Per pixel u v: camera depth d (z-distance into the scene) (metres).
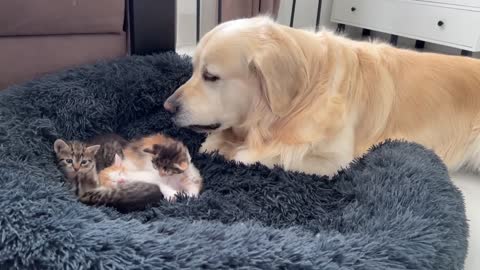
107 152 1.21
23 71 1.48
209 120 1.23
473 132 1.44
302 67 1.20
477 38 2.73
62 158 1.13
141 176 1.13
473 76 1.43
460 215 0.96
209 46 1.17
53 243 0.76
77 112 1.34
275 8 2.98
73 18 1.47
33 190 0.89
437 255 0.83
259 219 1.03
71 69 1.45
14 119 1.17
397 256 0.80
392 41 3.36
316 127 1.21
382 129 1.33
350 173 1.14
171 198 1.08
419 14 2.97
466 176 1.49
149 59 1.61
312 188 1.12
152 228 0.85
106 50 1.61
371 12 3.25
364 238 0.84
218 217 1.01
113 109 1.44
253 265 0.73
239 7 2.81
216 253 0.75
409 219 0.90
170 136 1.42
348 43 1.37
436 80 1.39
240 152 1.31
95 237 0.77
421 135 1.37
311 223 1.00
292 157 1.22
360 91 1.29
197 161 1.27
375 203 0.99
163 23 1.67
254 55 1.15
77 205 0.89
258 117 1.25
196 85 1.22
